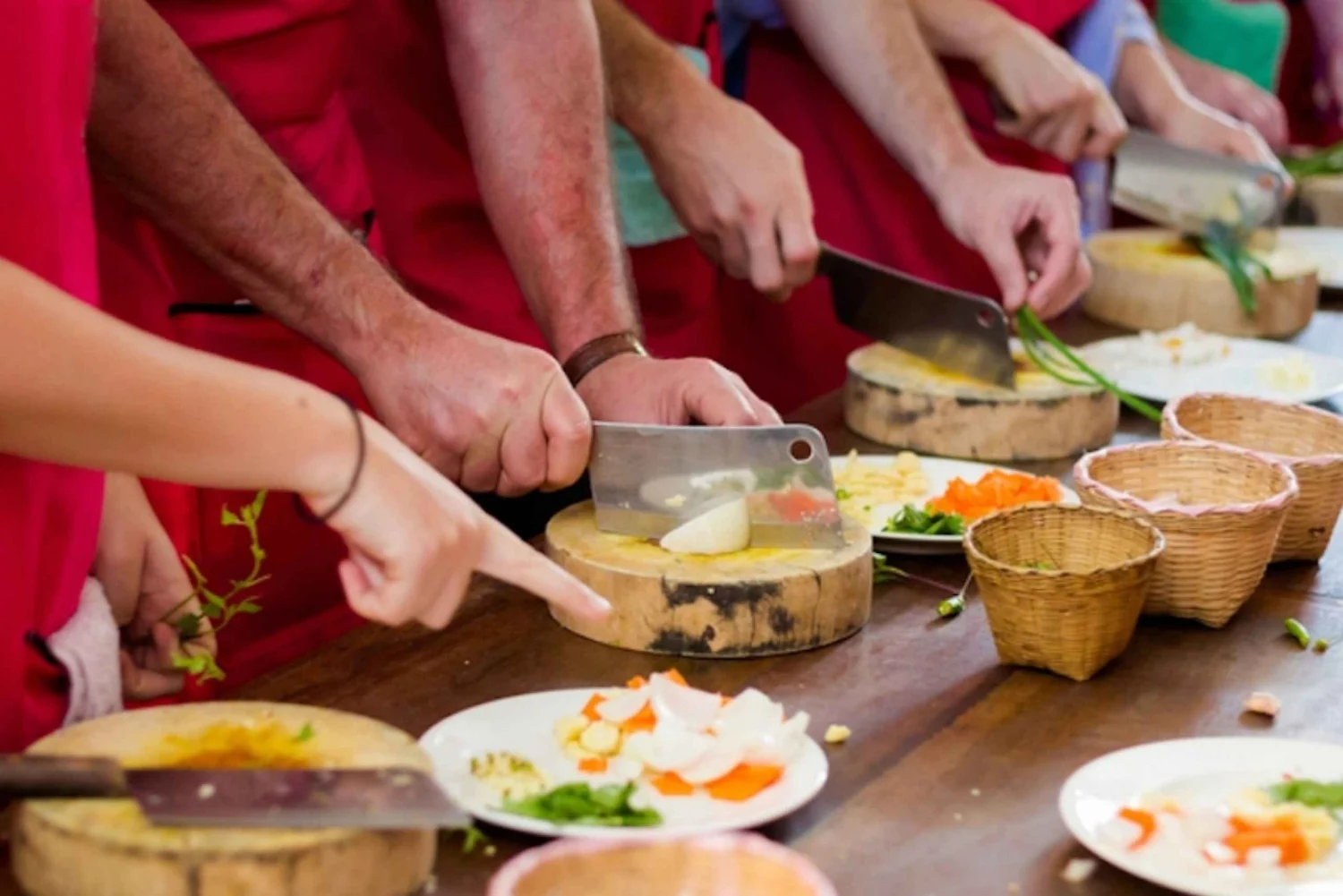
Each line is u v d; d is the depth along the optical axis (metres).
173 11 1.80
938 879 1.15
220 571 1.96
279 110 1.89
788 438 1.59
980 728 1.39
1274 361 2.49
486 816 1.16
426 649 1.53
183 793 1.00
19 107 1.17
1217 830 1.17
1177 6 4.23
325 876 0.98
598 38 2.02
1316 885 1.11
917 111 2.66
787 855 1.03
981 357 2.20
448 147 2.25
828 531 1.61
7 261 1.00
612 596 1.54
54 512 1.24
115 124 1.51
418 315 1.63
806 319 3.22
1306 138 4.95
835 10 2.69
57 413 1.00
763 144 2.25
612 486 1.66
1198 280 2.75
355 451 1.07
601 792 1.19
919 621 1.63
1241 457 1.71
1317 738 1.39
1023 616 1.47
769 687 1.47
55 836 0.98
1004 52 2.82
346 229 1.68
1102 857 1.14
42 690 1.25
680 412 1.75
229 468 1.05
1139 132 3.03
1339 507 1.77
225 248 1.59
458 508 1.13
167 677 1.41
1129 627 1.50
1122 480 1.74
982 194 2.56
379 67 2.19
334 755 1.09
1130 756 1.27
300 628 1.96
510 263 1.98
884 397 2.20
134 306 1.82
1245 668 1.52
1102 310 2.89
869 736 1.37
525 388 1.58
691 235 2.48
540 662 1.51
